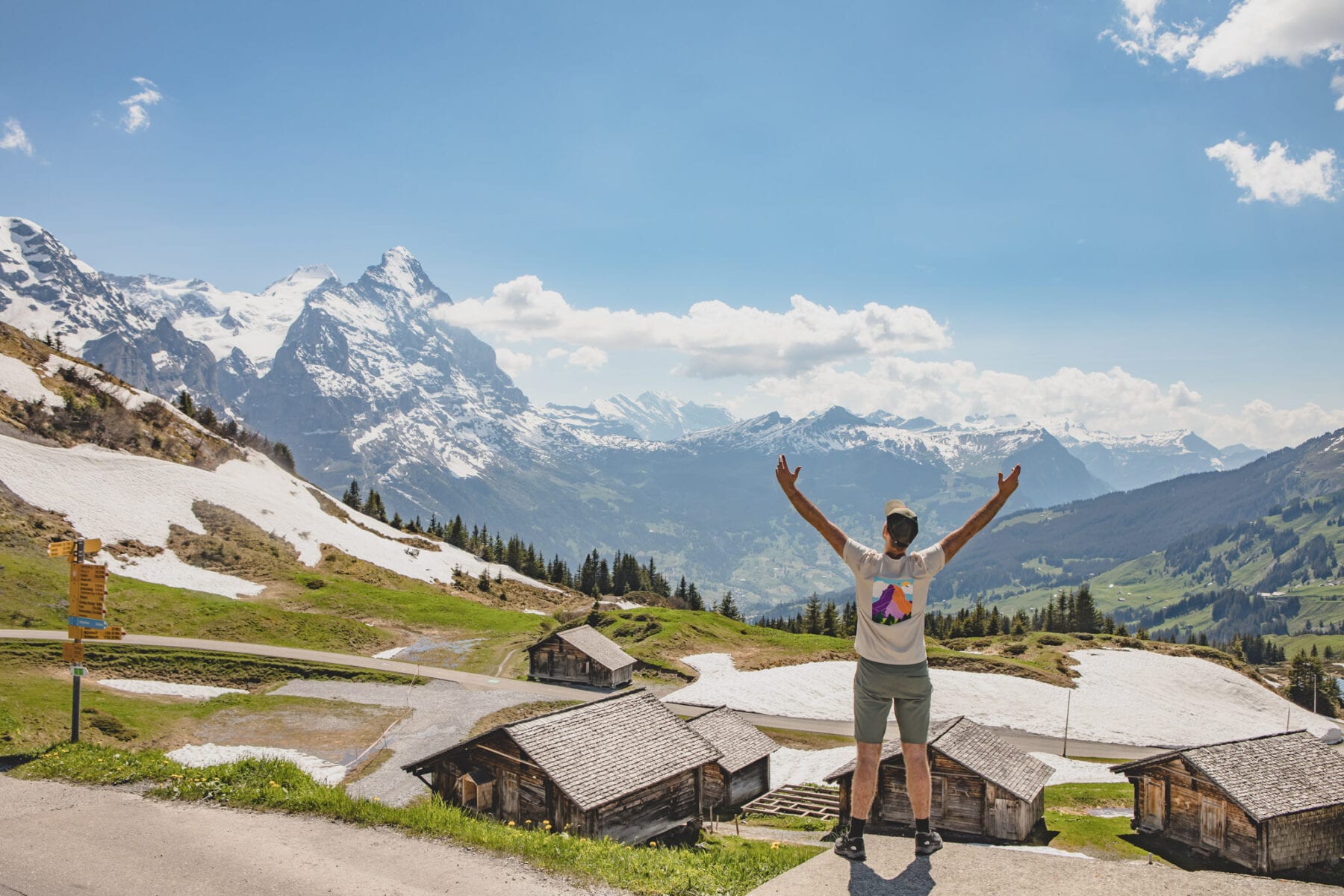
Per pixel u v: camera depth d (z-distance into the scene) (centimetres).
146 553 9788
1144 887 645
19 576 7450
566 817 2795
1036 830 4369
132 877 952
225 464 13762
